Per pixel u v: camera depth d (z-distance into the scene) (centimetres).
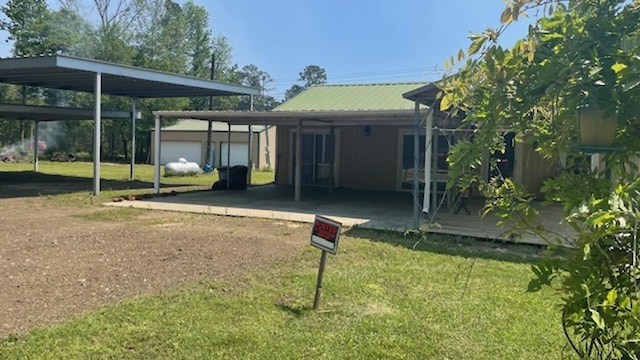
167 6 3888
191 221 898
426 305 429
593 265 157
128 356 320
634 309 129
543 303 432
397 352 335
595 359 173
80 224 844
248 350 333
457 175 188
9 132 3316
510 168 1147
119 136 3519
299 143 1197
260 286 477
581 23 152
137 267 547
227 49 4312
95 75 1195
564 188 181
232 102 4138
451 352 336
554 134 179
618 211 122
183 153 3106
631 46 135
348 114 1030
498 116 168
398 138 1562
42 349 326
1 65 1148
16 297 433
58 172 2125
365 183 1619
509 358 328
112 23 3519
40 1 3288
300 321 387
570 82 152
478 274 536
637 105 146
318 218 428
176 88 1512
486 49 166
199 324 375
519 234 200
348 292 462
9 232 748
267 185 1720
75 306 412
